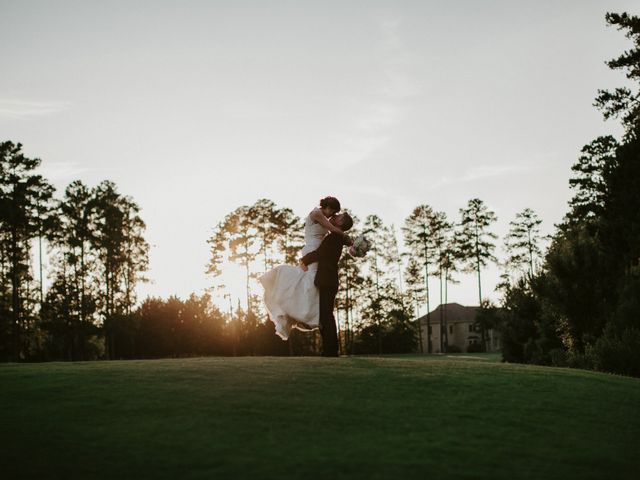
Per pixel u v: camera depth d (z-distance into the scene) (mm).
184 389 8500
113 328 63438
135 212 68938
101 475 5719
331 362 10805
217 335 66438
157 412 7523
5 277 60125
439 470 6172
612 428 8359
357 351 81125
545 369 12422
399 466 6184
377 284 80875
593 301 23391
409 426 7508
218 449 6379
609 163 29516
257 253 70812
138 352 67000
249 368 9930
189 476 5695
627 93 32594
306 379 9258
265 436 6836
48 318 61938
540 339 27391
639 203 27188
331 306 11422
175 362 10750
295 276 11219
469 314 127812
